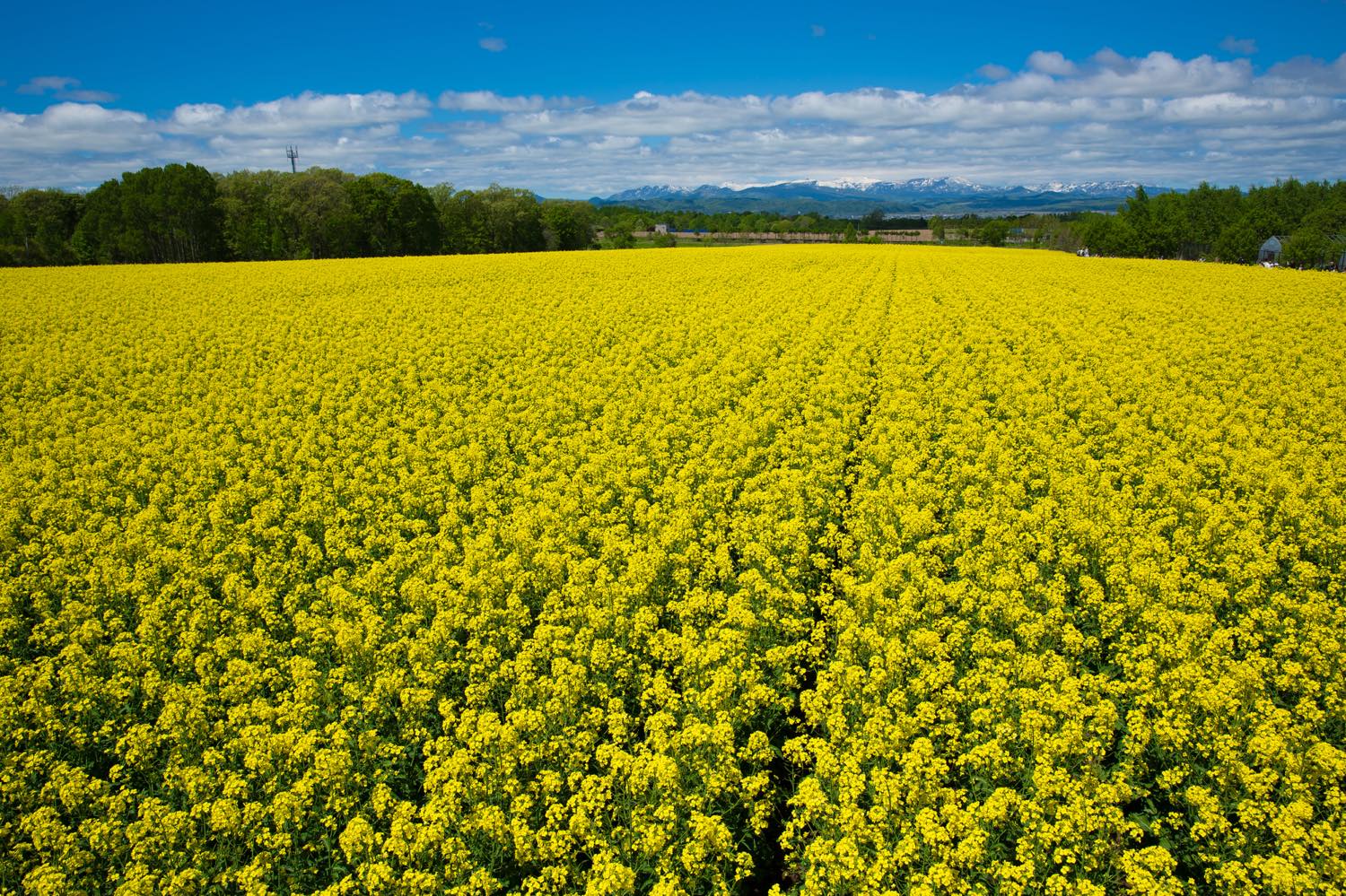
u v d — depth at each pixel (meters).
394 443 17.86
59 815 7.60
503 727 7.87
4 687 8.80
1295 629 9.73
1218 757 7.46
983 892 6.37
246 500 14.66
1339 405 18.45
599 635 10.09
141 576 11.34
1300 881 6.14
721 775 7.47
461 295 37.09
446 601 10.58
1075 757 7.80
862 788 7.11
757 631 10.08
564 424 18.55
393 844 6.73
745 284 39.94
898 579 10.54
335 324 30.33
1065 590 10.83
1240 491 14.39
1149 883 6.27
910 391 19.98
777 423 18.03
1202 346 24.20
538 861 7.02
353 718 8.44
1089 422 18.03
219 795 7.71
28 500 14.45
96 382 22.75
